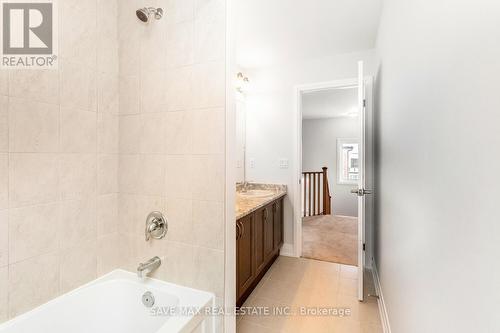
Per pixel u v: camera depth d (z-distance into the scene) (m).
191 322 1.14
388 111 1.76
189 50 1.34
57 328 1.22
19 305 1.11
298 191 3.07
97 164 1.44
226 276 1.30
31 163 1.14
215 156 1.29
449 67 0.70
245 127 3.31
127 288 1.45
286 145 3.12
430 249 0.85
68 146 1.29
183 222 1.38
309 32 2.35
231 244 1.33
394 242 1.48
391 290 1.56
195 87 1.33
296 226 3.06
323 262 2.91
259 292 2.25
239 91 3.14
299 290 2.28
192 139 1.35
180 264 1.39
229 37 1.27
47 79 1.20
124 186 1.54
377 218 2.45
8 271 1.07
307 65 2.97
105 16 1.46
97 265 1.45
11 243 1.08
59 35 1.24
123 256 1.56
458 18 0.64
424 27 0.92
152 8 1.38
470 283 0.57
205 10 1.30
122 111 1.54
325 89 2.97
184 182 1.37
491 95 0.48
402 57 1.29
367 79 2.70
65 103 1.27
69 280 1.31
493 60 0.47
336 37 2.45
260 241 2.34
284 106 3.11
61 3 1.25
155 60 1.43
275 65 3.12
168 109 1.40
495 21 0.47
